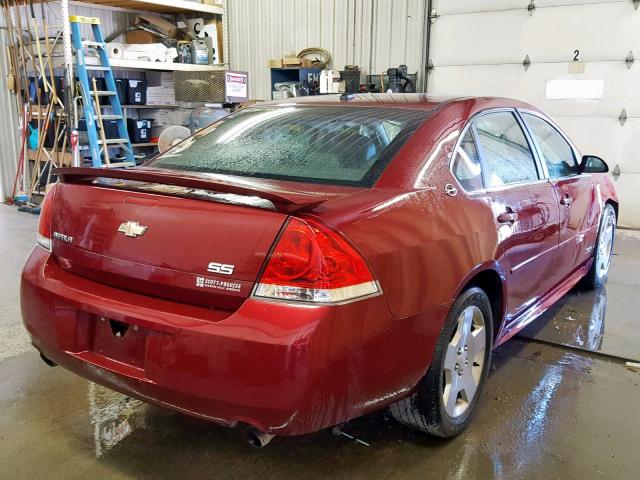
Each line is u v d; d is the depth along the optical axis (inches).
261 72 382.0
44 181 311.3
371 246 72.9
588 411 104.3
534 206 113.5
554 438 95.3
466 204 92.4
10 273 182.7
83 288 81.4
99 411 102.4
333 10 347.9
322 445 92.6
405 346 77.4
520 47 296.4
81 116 291.9
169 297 74.7
